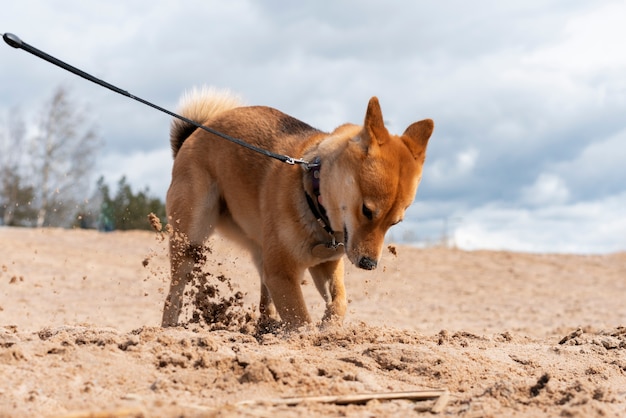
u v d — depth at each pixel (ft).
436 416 8.21
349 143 9.63
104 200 38.96
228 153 10.32
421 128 9.93
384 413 8.20
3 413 7.91
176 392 8.32
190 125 10.93
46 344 8.77
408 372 8.84
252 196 10.17
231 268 17.72
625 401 8.46
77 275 17.57
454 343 9.54
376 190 9.46
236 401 8.23
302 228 9.77
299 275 9.90
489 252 25.66
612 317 14.92
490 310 15.87
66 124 43.42
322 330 9.50
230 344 9.13
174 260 10.33
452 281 20.42
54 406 8.07
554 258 25.44
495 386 8.46
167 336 8.96
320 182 9.70
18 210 43.29
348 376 8.63
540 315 15.19
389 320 13.76
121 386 8.38
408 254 24.12
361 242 9.48
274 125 10.33
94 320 12.71
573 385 8.52
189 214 10.38
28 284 15.66
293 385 8.45
